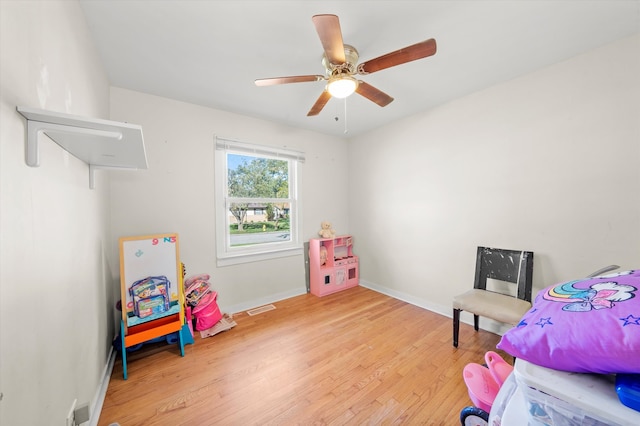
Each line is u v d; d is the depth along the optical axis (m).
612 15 1.31
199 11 1.25
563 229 1.76
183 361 1.76
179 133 2.30
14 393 0.62
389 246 3.08
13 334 0.63
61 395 0.91
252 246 2.82
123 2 1.19
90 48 1.39
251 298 2.75
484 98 2.14
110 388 1.49
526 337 0.58
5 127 0.61
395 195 2.98
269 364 1.72
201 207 2.43
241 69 1.80
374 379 1.56
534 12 1.29
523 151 1.93
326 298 3.00
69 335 0.99
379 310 2.62
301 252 3.16
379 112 2.65
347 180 3.63
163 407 1.35
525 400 0.55
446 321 2.36
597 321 0.50
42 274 0.78
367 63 1.37
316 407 1.35
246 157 2.80
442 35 1.46
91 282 1.32
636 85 1.47
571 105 1.70
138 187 2.11
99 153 1.10
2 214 0.59
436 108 2.50
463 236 2.34
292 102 2.36
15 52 0.66
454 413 1.31
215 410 1.33
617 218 1.55
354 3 1.22
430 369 1.65
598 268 1.63
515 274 1.92
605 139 1.58
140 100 2.11
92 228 1.38
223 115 2.54
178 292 1.93
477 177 2.21
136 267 1.80
